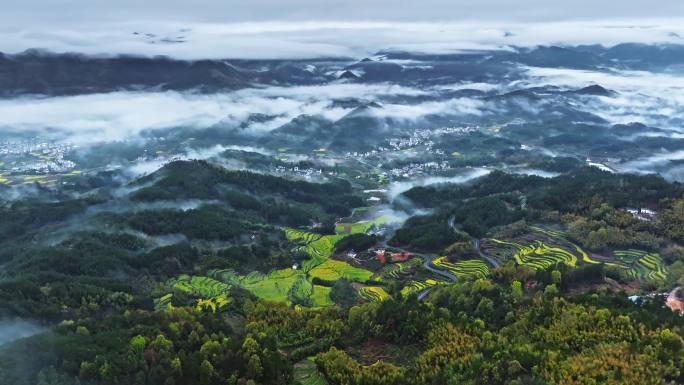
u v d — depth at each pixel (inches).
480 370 5733.3
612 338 6038.4
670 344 5723.4
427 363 6058.1
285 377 5989.2
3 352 5629.9
